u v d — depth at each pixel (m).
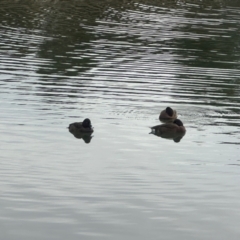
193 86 26.02
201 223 13.61
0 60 28.67
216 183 15.95
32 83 25.11
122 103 22.95
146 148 18.56
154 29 37.97
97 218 13.64
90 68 28.11
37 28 36.19
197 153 18.31
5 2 44.25
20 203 14.26
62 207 14.13
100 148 18.38
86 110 21.91
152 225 13.41
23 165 16.67
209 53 32.75
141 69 28.45
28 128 19.78
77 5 44.97
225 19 43.06
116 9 44.19
